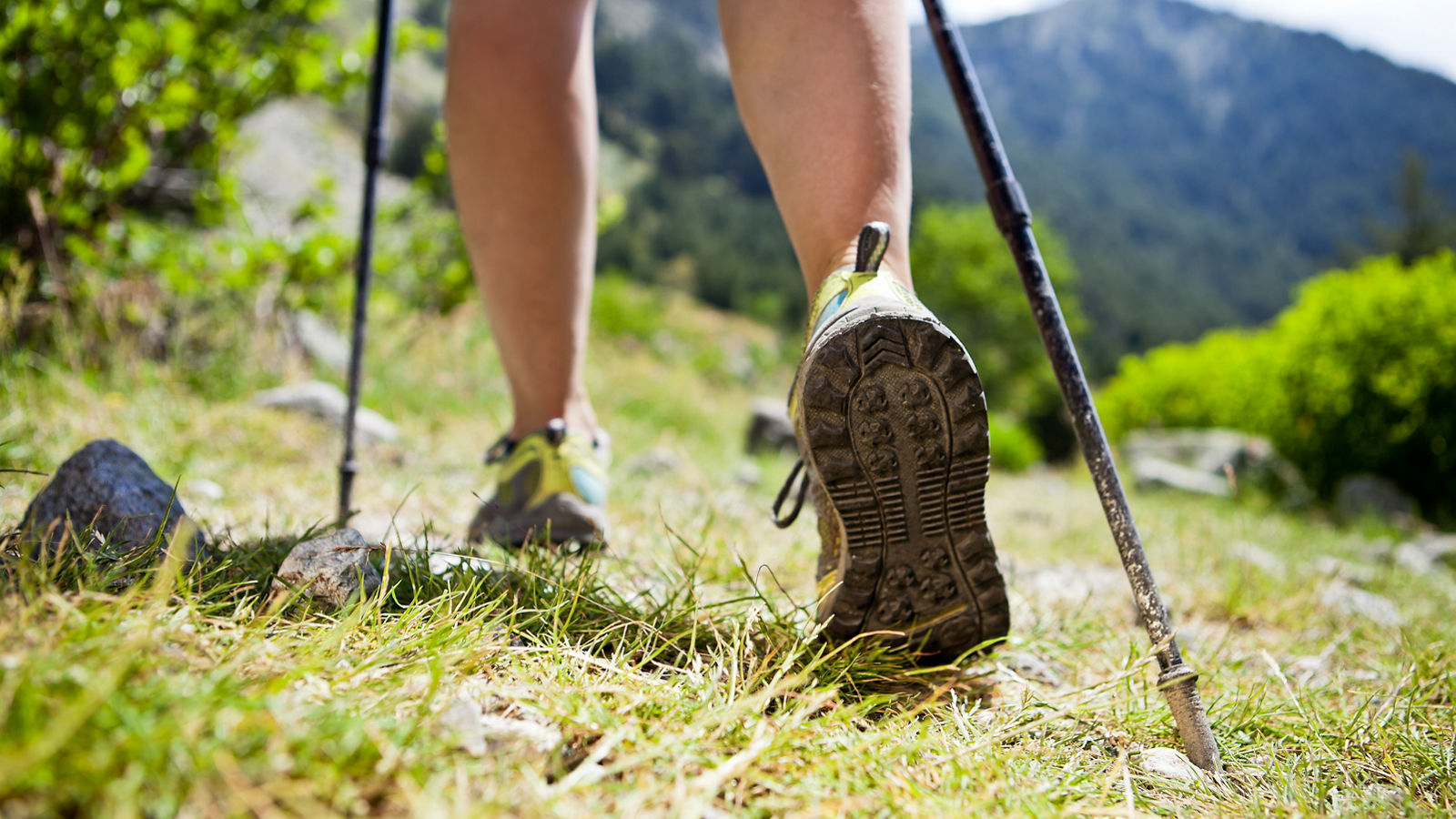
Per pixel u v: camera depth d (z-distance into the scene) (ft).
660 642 4.01
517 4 5.34
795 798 2.71
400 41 14.42
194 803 1.95
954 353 3.64
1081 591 7.42
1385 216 607.37
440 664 2.88
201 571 3.72
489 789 2.39
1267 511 22.39
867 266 3.94
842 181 4.23
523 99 5.32
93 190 11.95
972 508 3.89
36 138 11.14
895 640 4.21
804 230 4.34
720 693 3.37
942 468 3.79
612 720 2.91
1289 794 3.27
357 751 2.31
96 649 2.43
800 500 4.53
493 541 5.33
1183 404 36.32
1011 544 10.19
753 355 54.85
